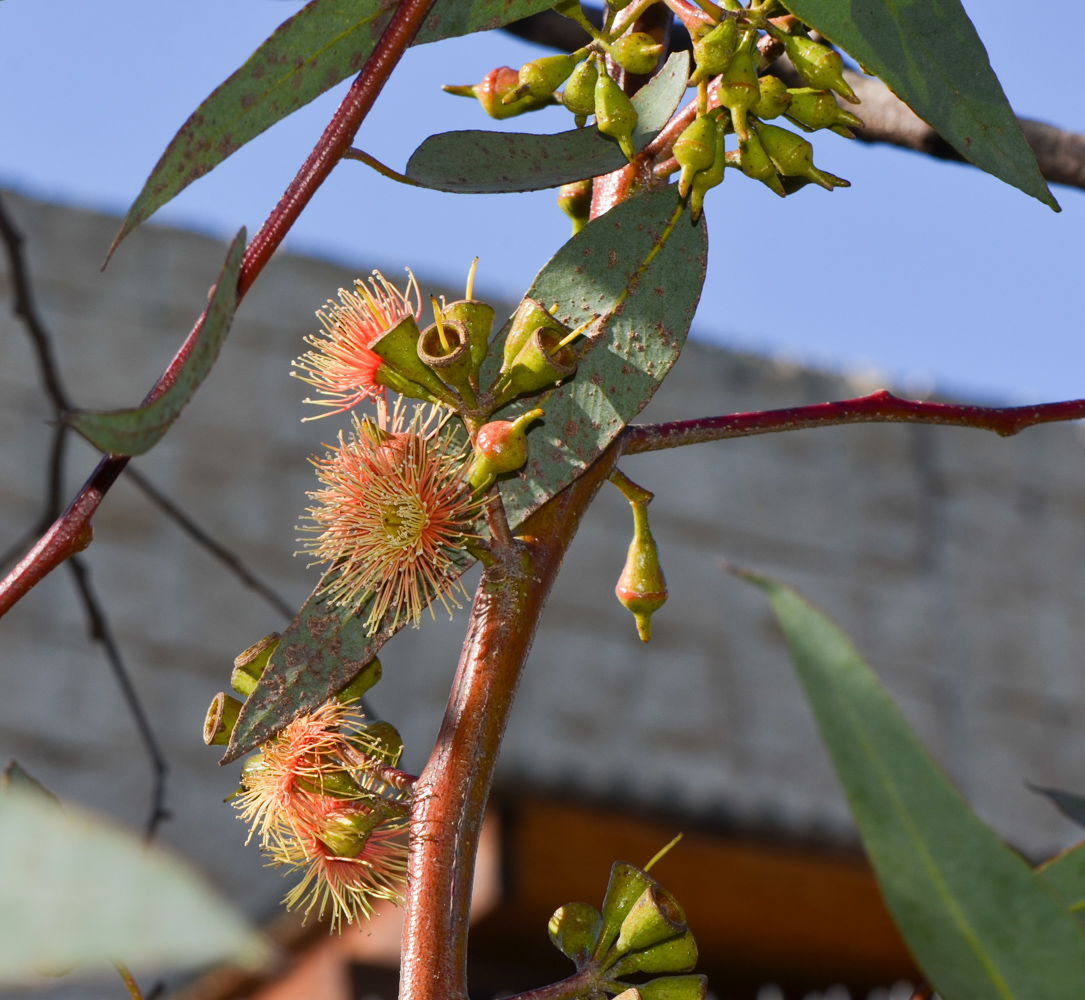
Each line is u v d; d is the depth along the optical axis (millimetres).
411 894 520
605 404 564
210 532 2076
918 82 575
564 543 556
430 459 561
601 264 574
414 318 558
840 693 484
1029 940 485
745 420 575
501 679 535
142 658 1949
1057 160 752
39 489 2027
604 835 1118
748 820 1276
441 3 583
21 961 435
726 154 584
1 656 1885
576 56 592
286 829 562
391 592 561
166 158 543
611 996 551
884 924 1204
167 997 1121
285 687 556
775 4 583
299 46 556
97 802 1829
